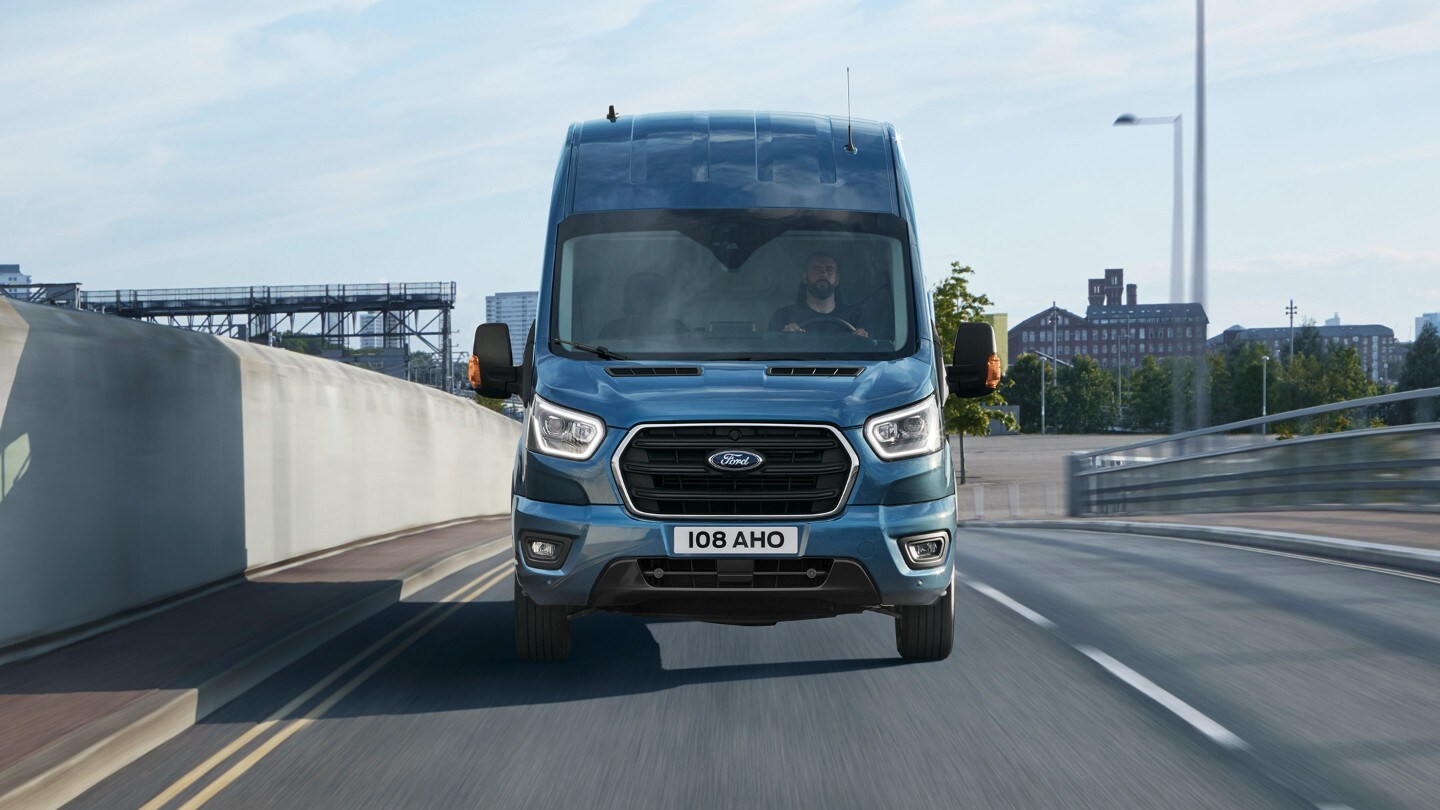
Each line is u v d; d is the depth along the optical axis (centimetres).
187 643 833
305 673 802
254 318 7456
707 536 712
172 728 644
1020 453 9206
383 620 1024
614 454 719
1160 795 515
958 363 820
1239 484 2361
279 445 1345
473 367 837
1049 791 523
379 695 730
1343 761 562
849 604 732
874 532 718
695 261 815
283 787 545
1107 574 1285
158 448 1014
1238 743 595
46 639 816
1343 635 884
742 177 858
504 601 1151
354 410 1659
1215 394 16450
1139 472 2870
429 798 525
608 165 873
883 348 789
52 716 620
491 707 693
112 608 919
